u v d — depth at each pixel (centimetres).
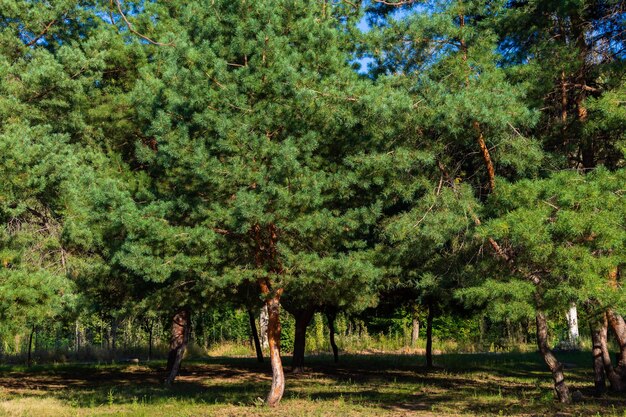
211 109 1127
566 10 1302
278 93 1120
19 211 1270
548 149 1394
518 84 1232
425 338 3647
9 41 1622
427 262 1304
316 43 1202
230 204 1137
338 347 3431
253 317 2550
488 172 1245
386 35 1256
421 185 1212
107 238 1345
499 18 1366
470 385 1678
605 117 1232
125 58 1702
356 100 1127
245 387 1648
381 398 1352
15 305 1134
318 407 1194
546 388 1553
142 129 1555
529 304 940
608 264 874
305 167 1117
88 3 1869
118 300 1603
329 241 1215
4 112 1393
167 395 1460
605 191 886
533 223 861
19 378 1953
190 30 1242
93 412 1184
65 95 1565
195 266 1131
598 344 1371
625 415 1005
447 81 1205
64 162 1330
